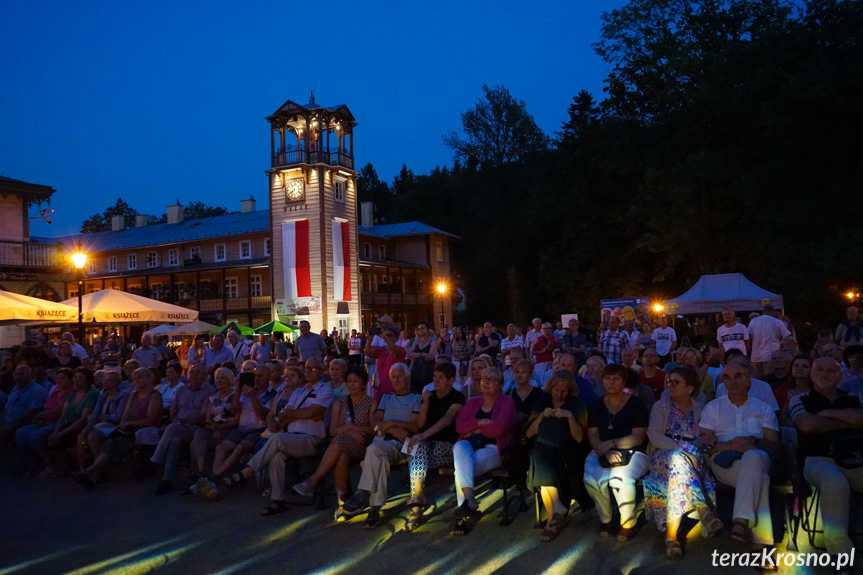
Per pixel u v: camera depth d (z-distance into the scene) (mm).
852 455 5203
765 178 26859
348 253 39906
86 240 53125
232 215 50250
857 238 22703
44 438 9375
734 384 5684
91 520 7055
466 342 19031
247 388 8211
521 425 6762
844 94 24016
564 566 5164
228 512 7109
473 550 5613
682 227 32375
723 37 33750
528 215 50750
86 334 43031
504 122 57594
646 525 6125
